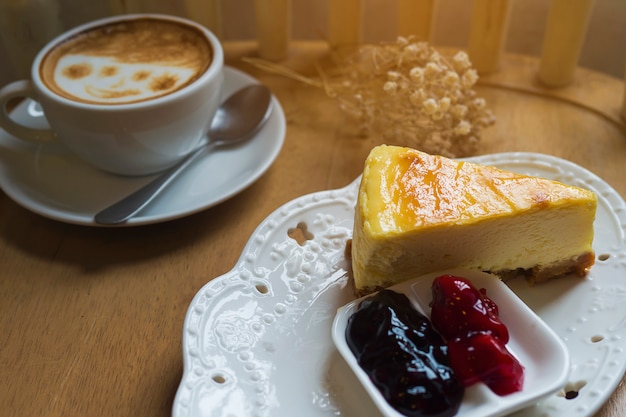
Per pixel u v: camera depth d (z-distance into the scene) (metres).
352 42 0.51
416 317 0.32
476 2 0.47
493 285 0.34
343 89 0.48
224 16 0.60
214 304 0.34
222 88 0.44
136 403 0.33
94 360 0.35
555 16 0.46
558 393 0.31
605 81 0.49
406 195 0.35
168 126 0.39
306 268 0.36
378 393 0.30
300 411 0.32
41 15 0.46
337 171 0.43
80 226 0.40
